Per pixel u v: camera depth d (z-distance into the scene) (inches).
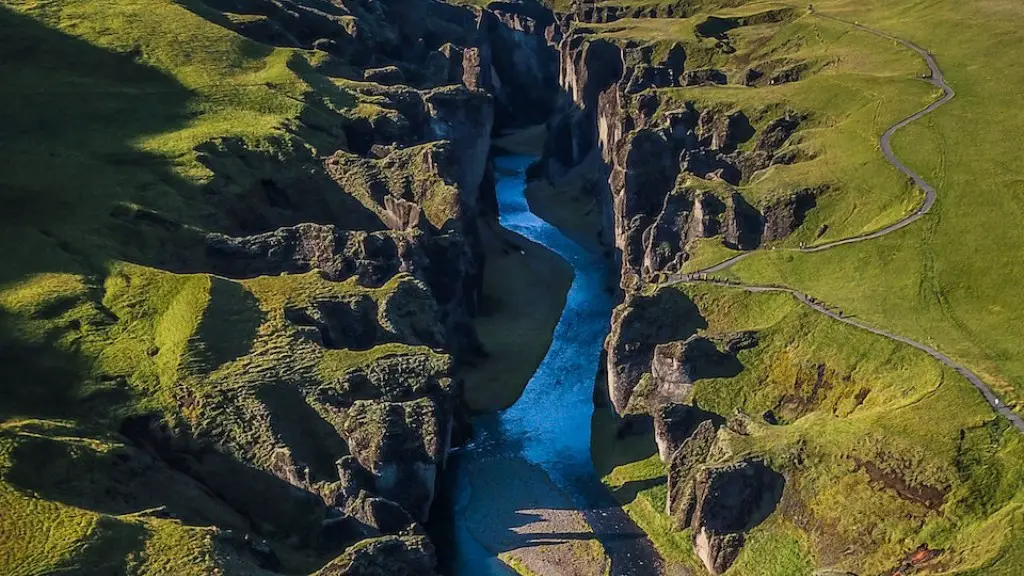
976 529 2984.7
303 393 3855.8
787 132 6067.9
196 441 3614.7
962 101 5816.9
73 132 5698.8
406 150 5831.7
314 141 6067.9
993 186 4773.6
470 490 4119.1
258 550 3083.2
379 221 5521.7
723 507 3506.4
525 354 5236.2
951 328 3937.0
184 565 2810.0
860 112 5930.1
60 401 3673.7
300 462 3575.3
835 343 3976.4
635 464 4136.3
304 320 4259.4
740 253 4906.5
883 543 3127.5
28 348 3855.8
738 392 4065.0
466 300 5408.5
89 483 3176.7
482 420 4648.1
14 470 3063.5
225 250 4842.5
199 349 3941.9
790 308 4271.7
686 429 3991.1
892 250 4498.0
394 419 3700.8
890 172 5103.3
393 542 3139.8
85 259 4534.9
